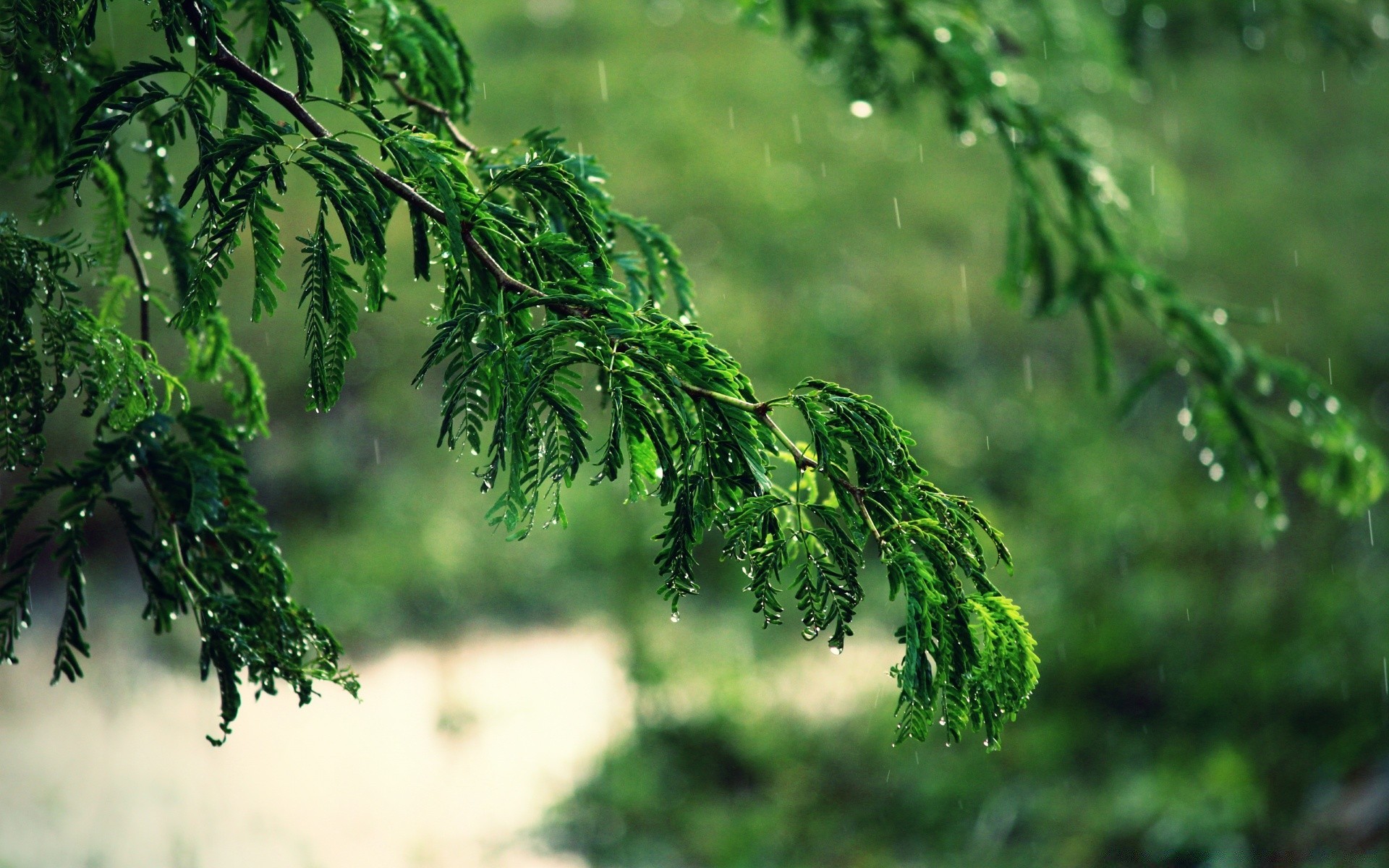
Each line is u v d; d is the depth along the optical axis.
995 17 4.14
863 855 6.76
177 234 2.26
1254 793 6.57
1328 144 19.95
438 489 11.08
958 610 1.50
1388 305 16.61
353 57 1.67
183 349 10.04
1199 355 3.37
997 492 11.31
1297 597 7.64
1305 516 8.73
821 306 13.92
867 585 9.43
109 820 6.60
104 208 2.22
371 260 1.56
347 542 10.38
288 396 11.53
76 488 1.84
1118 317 3.53
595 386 1.74
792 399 1.53
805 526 1.51
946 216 16.03
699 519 1.46
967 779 7.18
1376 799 6.31
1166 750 7.13
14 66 2.08
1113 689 7.71
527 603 10.02
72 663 1.81
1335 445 3.36
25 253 1.73
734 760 7.70
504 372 1.48
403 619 9.68
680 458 1.48
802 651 8.91
